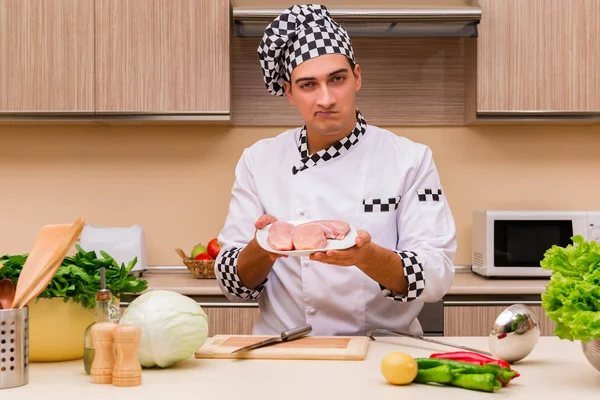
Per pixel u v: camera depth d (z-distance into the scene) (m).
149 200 3.12
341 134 1.70
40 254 1.20
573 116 2.87
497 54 2.82
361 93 3.10
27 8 2.78
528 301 2.59
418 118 3.10
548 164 3.12
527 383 1.12
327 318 1.66
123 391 1.07
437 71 3.09
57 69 2.79
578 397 1.04
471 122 2.98
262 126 3.11
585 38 2.82
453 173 3.12
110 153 3.12
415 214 1.65
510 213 2.80
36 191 3.11
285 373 1.18
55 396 1.04
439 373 1.08
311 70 1.55
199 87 2.80
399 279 1.49
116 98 2.80
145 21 2.79
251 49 3.09
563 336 1.14
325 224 1.36
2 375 1.09
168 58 2.80
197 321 1.22
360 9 2.70
